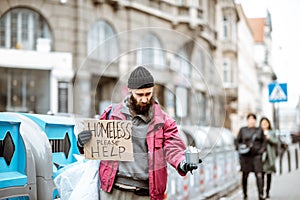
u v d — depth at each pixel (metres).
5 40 20.56
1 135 4.33
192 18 27.36
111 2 22.89
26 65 20.64
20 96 20.56
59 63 21.06
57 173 4.59
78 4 21.72
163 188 3.98
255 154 9.80
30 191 4.38
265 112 36.03
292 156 25.38
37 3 20.95
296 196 10.97
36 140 4.61
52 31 21.23
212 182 10.39
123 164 3.97
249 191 11.77
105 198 4.04
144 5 24.58
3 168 4.30
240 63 40.72
